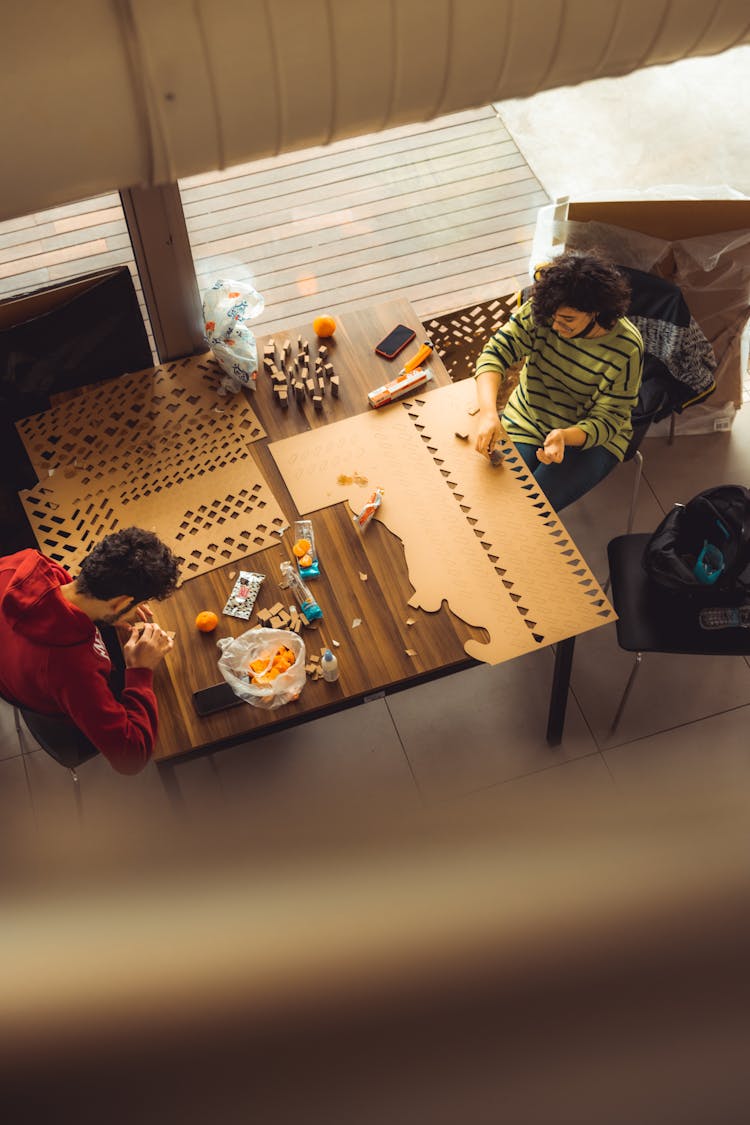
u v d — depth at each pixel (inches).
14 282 153.6
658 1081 7.7
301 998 7.7
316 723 123.3
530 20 58.9
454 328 129.0
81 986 7.8
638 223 119.7
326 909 7.8
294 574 97.1
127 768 87.2
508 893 7.8
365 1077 7.7
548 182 170.4
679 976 7.7
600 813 8.2
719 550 103.3
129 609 85.0
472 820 8.2
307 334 114.3
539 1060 7.7
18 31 49.4
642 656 127.1
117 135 56.6
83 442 108.5
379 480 103.9
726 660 126.2
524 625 94.5
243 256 161.3
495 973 7.7
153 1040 7.7
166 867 8.0
